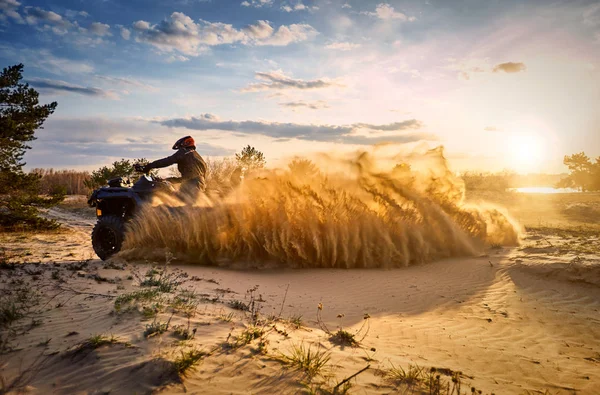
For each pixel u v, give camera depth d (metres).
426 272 7.32
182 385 2.45
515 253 8.82
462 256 8.72
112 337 2.97
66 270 5.74
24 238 11.99
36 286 4.55
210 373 2.62
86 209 25.02
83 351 2.79
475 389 2.81
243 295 5.16
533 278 6.83
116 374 2.53
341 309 4.98
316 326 4.12
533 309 5.34
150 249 7.45
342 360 3.09
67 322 3.40
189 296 4.52
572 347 4.10
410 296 5.80
